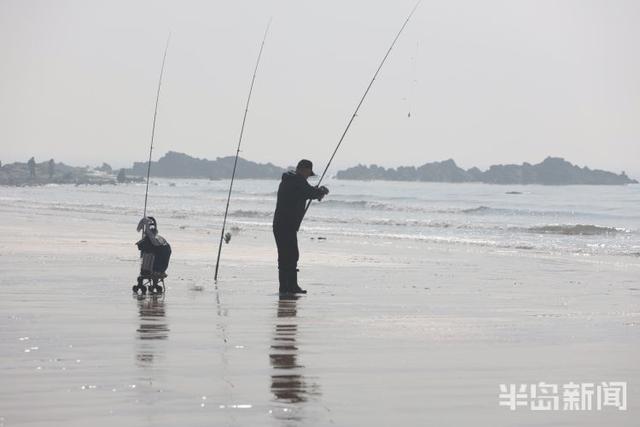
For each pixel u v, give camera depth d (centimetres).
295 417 1176
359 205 12256
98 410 1193
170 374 1420
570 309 2338
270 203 14088
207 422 1144
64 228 5956
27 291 2530
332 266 3662
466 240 5841
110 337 1759
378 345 1716
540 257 4416
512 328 1964
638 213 10894
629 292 2812
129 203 12850
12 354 1571
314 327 1931
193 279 2958
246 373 1438
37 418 1152
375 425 1146
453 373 1457
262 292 2594
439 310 2272
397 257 4244
